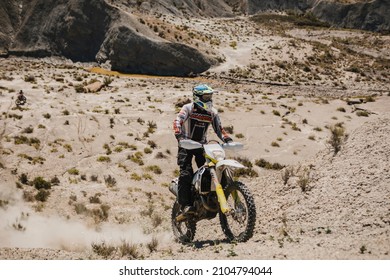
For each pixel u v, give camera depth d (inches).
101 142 1268.5
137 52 3029.0
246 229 301.6
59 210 718.5
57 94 1772.9
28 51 3452.3
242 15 5378.9
